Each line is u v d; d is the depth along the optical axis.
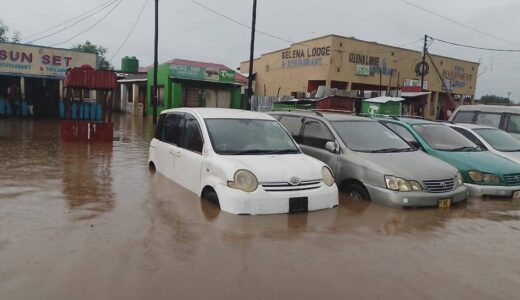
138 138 15.66
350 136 7.64
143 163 9.91
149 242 4.72
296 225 5.41
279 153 6.56
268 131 7.07
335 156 7.41
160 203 6.23
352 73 30.58
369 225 5.61
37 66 23.08
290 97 27.19
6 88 23.95
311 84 31.58
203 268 4.11
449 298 3.71
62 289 3.60
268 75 36.03
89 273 3.91
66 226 5.18
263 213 5.61
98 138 13.93
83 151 11.67
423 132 8.81
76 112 21.78
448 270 4.32
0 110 22.28
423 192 6.48
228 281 3.86
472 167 7.73
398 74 32.91
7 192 6.77
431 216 6.20
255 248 4.64
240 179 5.65
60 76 23.56
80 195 6.70
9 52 22.45
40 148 11.87
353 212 6.11
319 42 30.36
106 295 3.52
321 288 3.80
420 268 4.33
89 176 8.21
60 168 8.99
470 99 39.44
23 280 3.73
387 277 4.08
